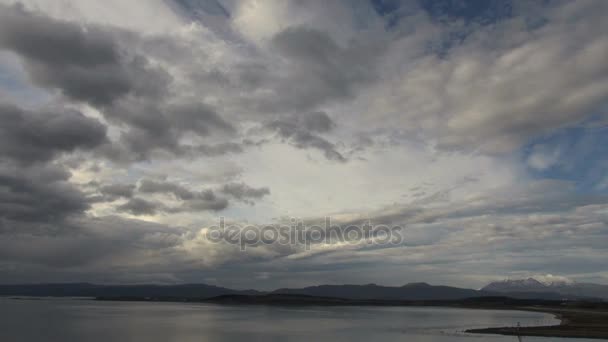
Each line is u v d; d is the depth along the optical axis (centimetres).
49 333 8888
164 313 16825
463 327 10056
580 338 7238
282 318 13788
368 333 8688
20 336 8344
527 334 7812
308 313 17450
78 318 13288
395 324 11125
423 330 9250
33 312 16425
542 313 17138
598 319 11919
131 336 8350
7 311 16925
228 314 16350
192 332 9075
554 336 7519
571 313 16150
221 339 7819
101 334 8669
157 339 7912
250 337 8138
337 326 10506
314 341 7481
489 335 7925
